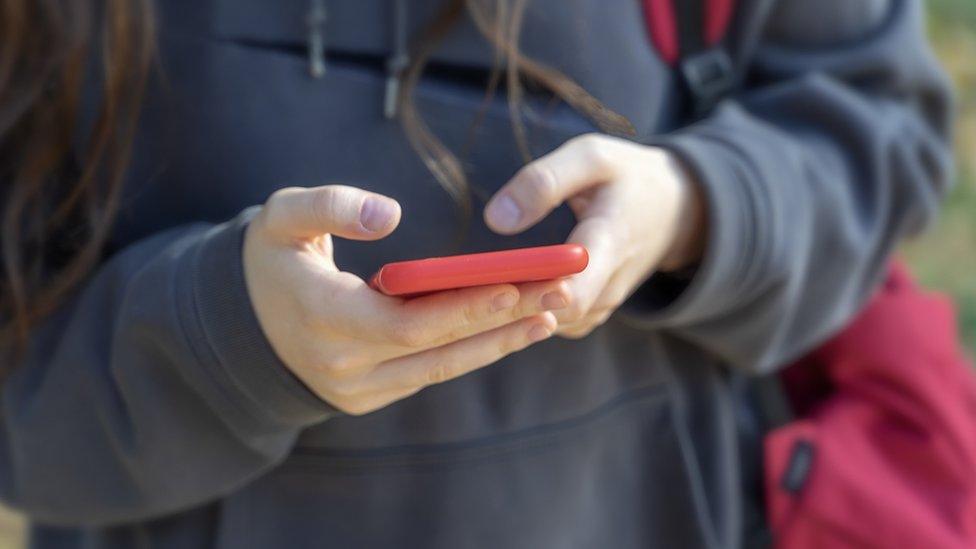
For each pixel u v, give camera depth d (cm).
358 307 101
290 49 132
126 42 128
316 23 130
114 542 147
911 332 162
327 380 110
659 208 125
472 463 136
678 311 133
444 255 131
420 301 98
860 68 154
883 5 159
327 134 131
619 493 149
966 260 403
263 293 111
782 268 136
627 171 122
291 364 113
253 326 113
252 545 137
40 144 132
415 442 135
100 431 132
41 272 137
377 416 133
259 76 130
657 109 142
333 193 101
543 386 138
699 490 149
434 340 100
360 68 132
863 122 149
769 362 150
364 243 131
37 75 132
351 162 131
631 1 136
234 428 120
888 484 153
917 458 157
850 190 149
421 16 130
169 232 132
